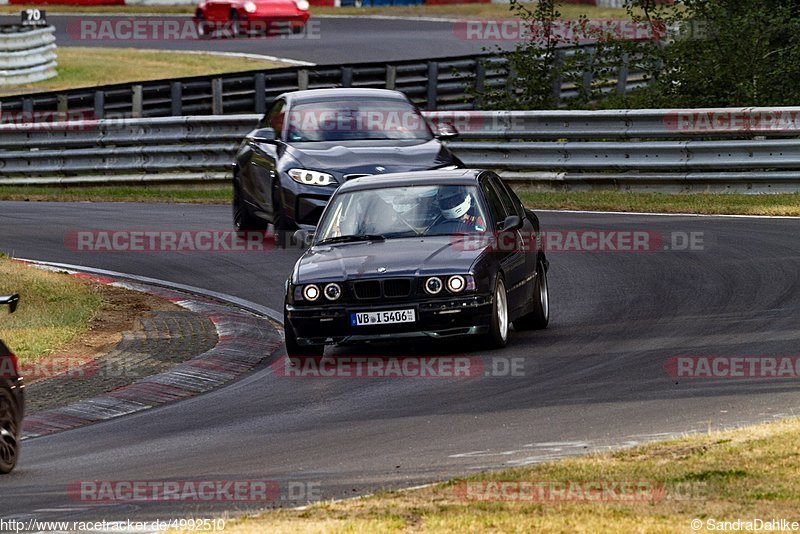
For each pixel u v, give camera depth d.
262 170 64.94
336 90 67.12
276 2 152.88
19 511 26.38
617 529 21.94
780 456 26.27
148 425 35.88
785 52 85.31
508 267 44.00
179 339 46.72
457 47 141.75
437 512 23.50
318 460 29.94
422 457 29.47
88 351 45.06
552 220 67.75
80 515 25.72
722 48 85.38
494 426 32.41
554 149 77.25
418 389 37.94
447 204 45.31
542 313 46.81
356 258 42.84
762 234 60.59
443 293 41.59
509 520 22.62
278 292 55.19
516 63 93.69
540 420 32.72
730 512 22.88
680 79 86.50
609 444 29.48
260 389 39.81
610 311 48.06
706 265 54.69
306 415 35.66
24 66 128.50
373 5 193.75
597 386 36.41
